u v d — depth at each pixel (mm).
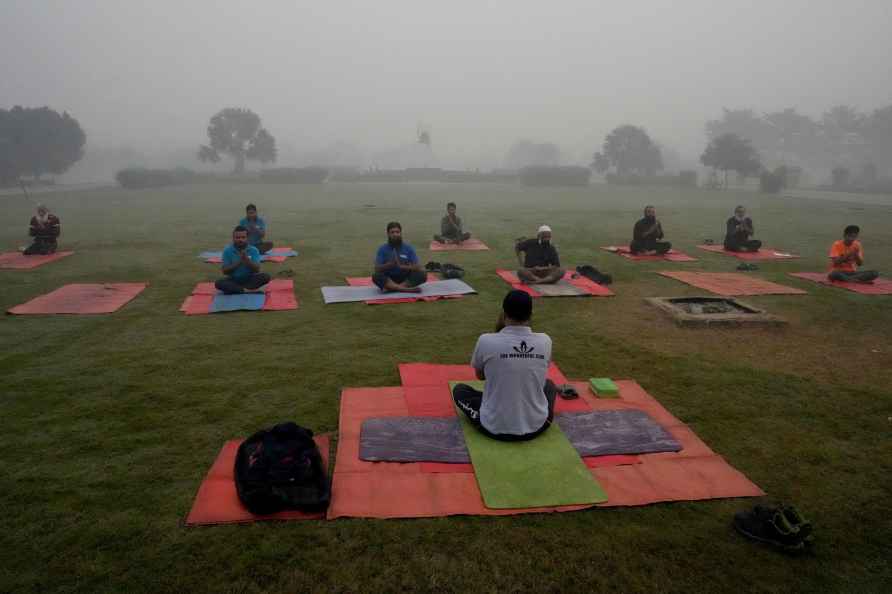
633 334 6727
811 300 8469
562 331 6812
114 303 7891
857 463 3986
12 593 2672
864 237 15734
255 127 50906
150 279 9594
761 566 2973
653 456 3961
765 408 4812
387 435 4098
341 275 9992
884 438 4340
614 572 2902
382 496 3434
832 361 5918
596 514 3350
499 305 7914
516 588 2785
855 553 3090
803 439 4305
